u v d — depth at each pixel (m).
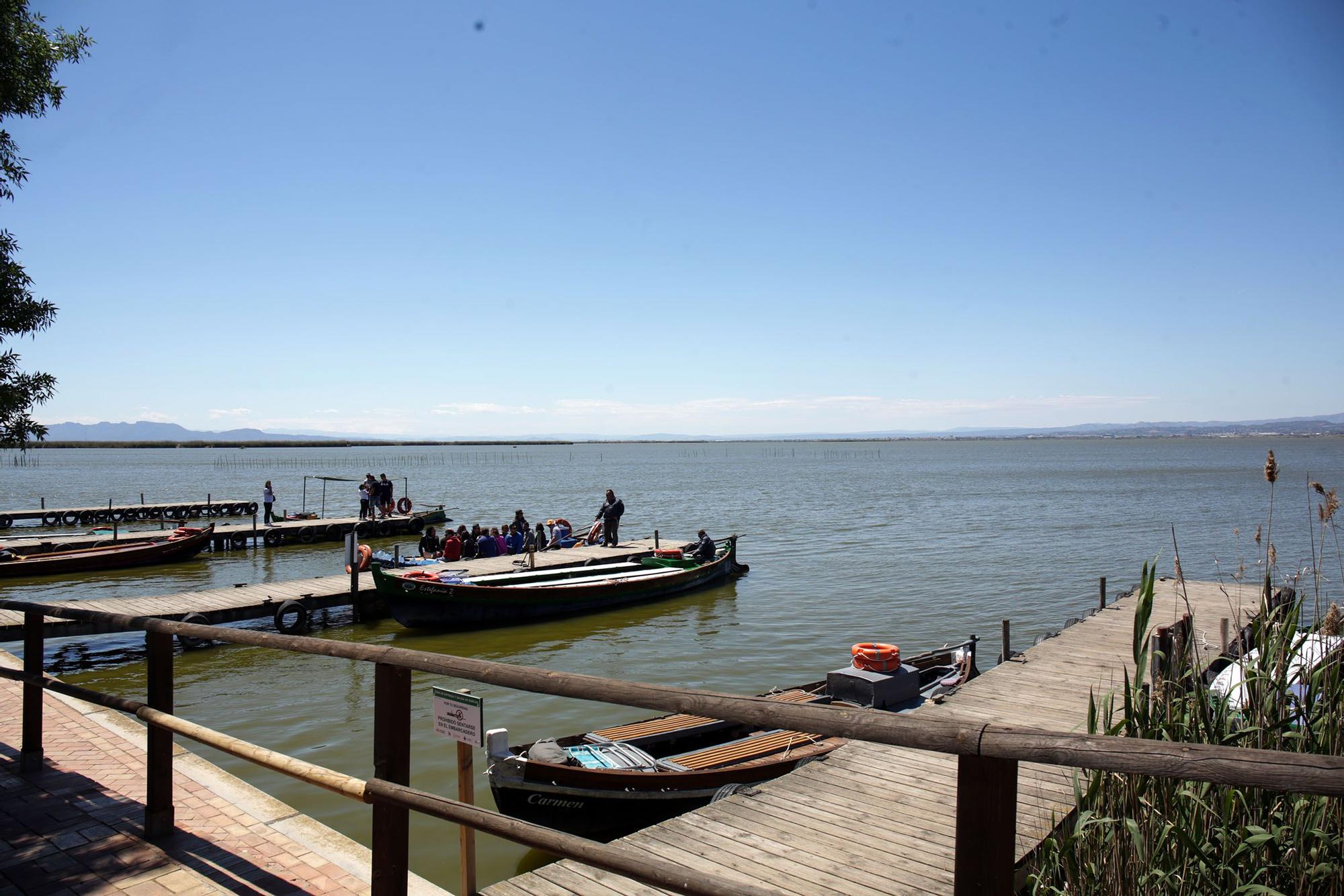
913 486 84.44
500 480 101.81
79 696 5.97
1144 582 5.31
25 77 7.59
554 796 9.27
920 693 13.28
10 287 7.31
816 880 6.31
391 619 22.86
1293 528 42.38
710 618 22.83
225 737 4.66
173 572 31.33
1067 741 2.21
